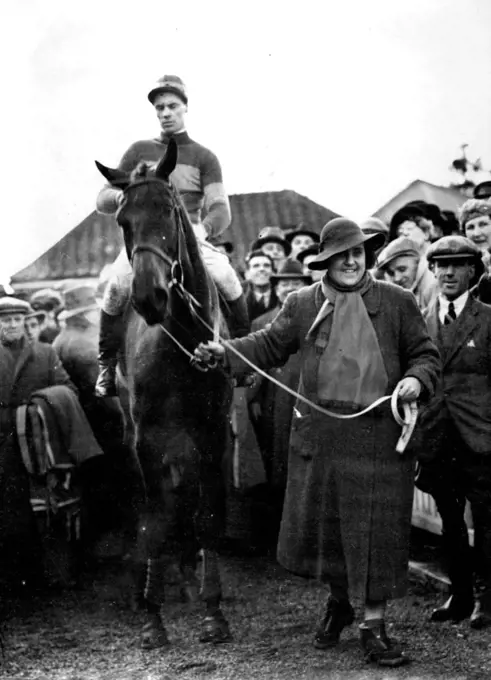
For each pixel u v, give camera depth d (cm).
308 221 598
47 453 475
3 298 497
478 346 397
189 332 378
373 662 357
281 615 417
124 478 506
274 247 569
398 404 363
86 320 540
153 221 355
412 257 472
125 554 489
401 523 358
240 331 443
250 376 429
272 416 521
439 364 362
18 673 355
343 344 363
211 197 448
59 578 462
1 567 470
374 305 368
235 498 516
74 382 524
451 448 398
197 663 360
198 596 443
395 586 354
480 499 392
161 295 349
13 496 471
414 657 362
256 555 509
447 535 402
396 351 367
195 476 437
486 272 438
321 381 366
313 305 375
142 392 386
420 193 573
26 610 428
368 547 353
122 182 371
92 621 414
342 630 393
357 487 357
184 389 385
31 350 494
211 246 446
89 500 501
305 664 357
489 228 461
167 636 390
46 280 561
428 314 415
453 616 403
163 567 393
